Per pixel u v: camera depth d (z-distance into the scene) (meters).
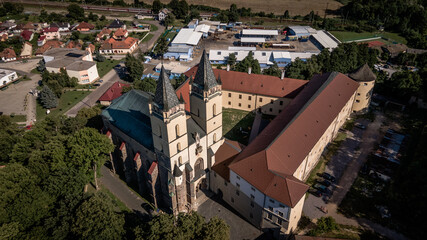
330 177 86.94
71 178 76.00
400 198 69.75
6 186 70.81
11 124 108.81
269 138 79.50
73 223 64.88
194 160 77.75
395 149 97.44
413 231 68.19
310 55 165.88
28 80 159.62
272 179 67.94
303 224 74.50
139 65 151.50
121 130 84.12
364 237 70.81
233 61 163.75
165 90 62.91
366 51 157.12
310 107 89.62
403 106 118.00
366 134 105.69
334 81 103.81
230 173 76.19
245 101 121.25
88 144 80.38
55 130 101.19
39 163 79.50
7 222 67.56
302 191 66.56
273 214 69.31
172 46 190.75
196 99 74.19
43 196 72.38
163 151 70.81
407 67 162.62
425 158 72.81
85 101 139.12
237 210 80.56
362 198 81.00
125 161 87.06
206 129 76.69
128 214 78.56
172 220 62.19
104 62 181.25
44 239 67.31
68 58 161.00
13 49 194.12
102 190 88.50
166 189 78.12
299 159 75.75
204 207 82.25
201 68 70.25
